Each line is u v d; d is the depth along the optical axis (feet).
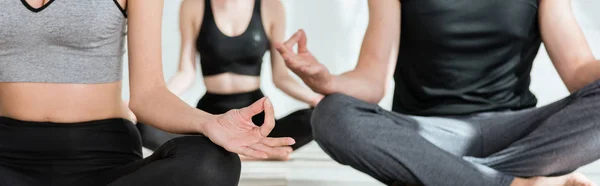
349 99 7.65
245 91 13.19
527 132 7.79
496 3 8.20
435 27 8.24
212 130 4.96
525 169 7.39
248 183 10.77
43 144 5.48
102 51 5.69
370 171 7.61
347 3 23.40
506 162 7.47
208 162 4.91
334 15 23.45
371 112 7.65
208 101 13.19
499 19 8.20
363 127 7.46
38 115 5.60
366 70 8.21
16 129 5.54
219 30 13.07
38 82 5.59
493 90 8.30
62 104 5.61
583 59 8.09
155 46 5.61
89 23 5.55
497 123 7.95
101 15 5.58
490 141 7.91
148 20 5.59
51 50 5.58
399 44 8.58
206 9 13.14
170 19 22.62
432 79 8.40
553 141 7.27
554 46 8.27
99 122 5.65
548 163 7.27
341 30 23.47
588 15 21.26
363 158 7.48
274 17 13.47
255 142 4.86
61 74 5.60
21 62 5.57
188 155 4.92
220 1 13.15
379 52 8.31
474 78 8.28
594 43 21.26
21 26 5.45
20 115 5.61
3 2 5.44
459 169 7.16
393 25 8.40
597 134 7.11
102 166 5.55
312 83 7.63
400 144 7.32
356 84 7.91
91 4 5.57
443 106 8.31
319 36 23.52
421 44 8.37
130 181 4.97
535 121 7.73
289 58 7.19
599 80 7.18
